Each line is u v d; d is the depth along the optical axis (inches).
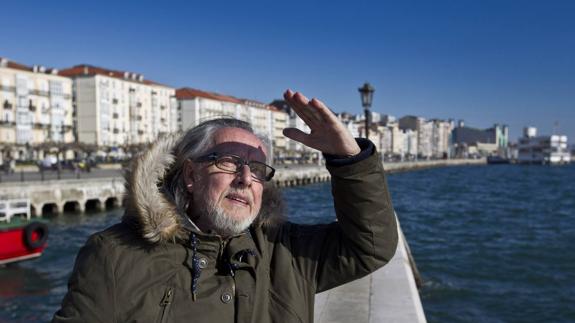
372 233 85.4
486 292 524.7
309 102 77.9
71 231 1059.9
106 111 3469.5
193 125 95.6
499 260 676.1
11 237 649.6
